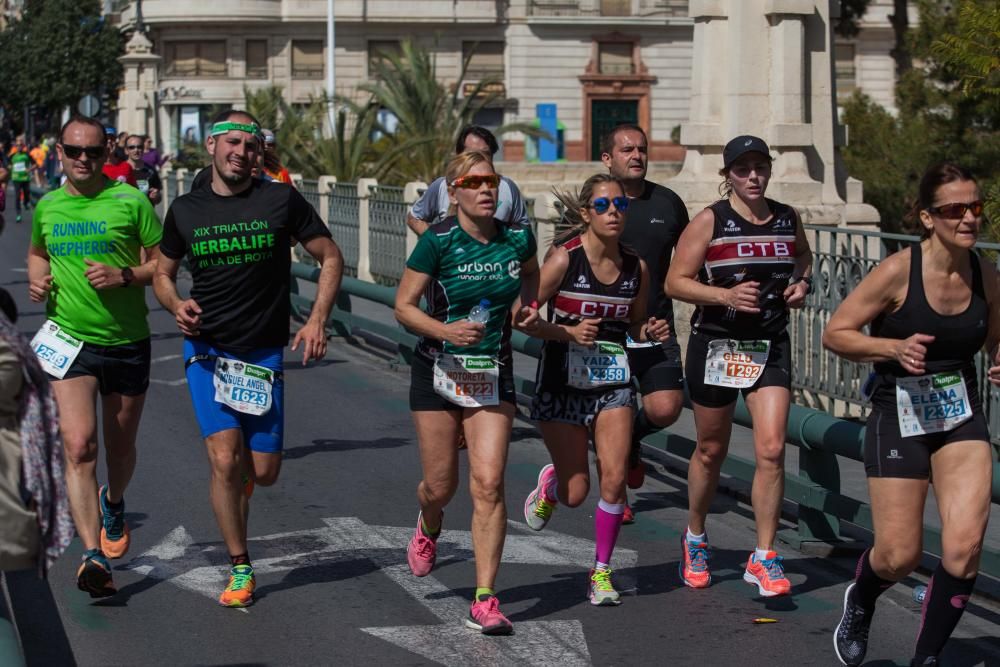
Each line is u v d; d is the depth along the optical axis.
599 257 8.69
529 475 12.86
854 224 17.83
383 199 26.92
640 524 11.16
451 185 8.16
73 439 8.67
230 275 8.37
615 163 10.10
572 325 8.77
